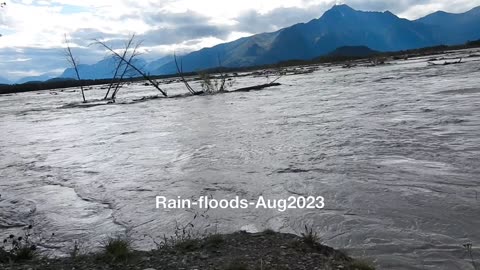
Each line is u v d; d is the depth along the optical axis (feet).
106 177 39.52
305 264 17.62
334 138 48.75
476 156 35.60
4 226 28.30
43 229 27.25
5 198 34.63
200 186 33.76
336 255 19.53
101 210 30.22
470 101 66.80
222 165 40.24
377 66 244.42
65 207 31.45
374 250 20.33
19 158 53.36
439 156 36.63
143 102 133.39
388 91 97.25
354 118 62.59
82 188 36.35
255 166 38.88
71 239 25.23
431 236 21.45
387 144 42.93
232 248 20.10
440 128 48.26
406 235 21.76
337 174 33.96
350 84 131.23
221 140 54.03
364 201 27.30
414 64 213.05
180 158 45.16
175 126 71.41
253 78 239.91
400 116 59.72
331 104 83.76
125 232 25.64
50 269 18.31
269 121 67.77
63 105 148.36
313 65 414.00
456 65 164.04
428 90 89.04
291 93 119.85
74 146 59.93
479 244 20.22
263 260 18.07
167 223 26.45
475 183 29.12
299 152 43.14
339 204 27.22
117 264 18.56
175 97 141.18
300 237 21.89
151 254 20.04
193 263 18.10
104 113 108.68
